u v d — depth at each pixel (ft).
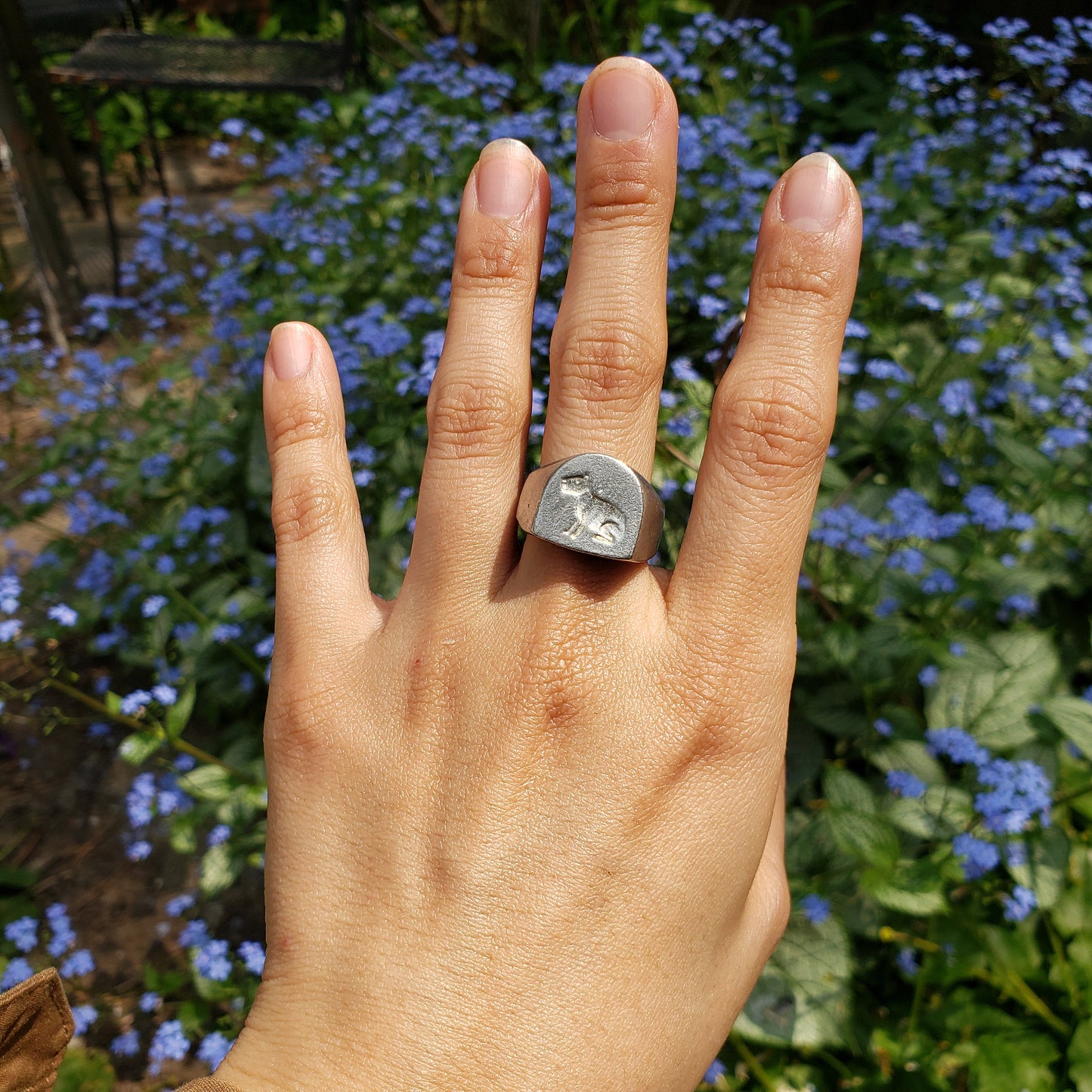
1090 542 1.20
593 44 2.50
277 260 1.73
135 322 2.42
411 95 1.98
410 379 1.26
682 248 1.44
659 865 0.52
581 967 0.50
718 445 0.55
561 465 0.53
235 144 3.40
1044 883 0.94
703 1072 0.53
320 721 0.55
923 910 0.88
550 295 1.37
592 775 0.53
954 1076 0.96
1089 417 1.25
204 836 1.34
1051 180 1.58
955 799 0.96
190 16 3.82
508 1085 0.48
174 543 1.38
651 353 0.56
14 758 1.45
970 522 1.13
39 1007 0.53
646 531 0.53
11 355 1.89
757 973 0.57
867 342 1.37
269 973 0.52
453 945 0.50
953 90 2.09
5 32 2.37
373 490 1.30
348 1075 0.48
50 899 1.29
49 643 1.58
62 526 1.77
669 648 0.54
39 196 2.28
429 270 1.53
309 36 3.76
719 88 2.02
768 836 0.59
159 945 1.24
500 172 0.58
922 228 1.58
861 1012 0.99
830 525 1.08
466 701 0.54
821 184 0.54
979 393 1.32
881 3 2.68
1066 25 1.78
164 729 1.18
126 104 3.24
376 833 0.53
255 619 1.34
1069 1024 0.94
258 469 1.41
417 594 0.57
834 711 1.10
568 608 0.54
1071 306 1.45
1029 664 1.03
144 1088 1.12
